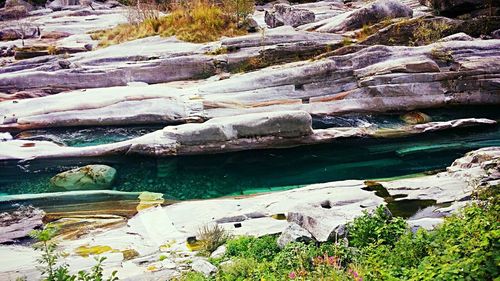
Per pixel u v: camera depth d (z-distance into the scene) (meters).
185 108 14.01
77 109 14.02
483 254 4.68
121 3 34.72
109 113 13.95
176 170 12.06
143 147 11.98
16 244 8.16
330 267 5.72
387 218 7.25
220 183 11.21
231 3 19.88
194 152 12.12
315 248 6.72
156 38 18.92
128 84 16.09
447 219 6.55
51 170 11.85
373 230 6.93
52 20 26.94
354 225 7.17
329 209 8.25
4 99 15.58
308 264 6.16
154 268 7.05
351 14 18.97
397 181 10.16
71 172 11.13
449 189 9.49
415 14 19.72
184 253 7.59
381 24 18.09
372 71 15.09
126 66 16.47
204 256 7.39
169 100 14.23
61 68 16.91
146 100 14.25
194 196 10.52
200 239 7.91
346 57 15.45
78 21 26.47
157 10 22.41
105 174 11.04
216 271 6.51
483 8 18.94
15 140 12.75
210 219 8.78
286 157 12.56
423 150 12.52
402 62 15.15
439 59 15.42
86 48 19.59
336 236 6.71
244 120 12.30
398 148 12.76
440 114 14.67
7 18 28.78
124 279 6.59
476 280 4.44
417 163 11.81
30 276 6.82
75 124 13.89
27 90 15.99
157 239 8.19
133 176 11.62
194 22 19.62
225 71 16.73
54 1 33.41
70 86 16.14
